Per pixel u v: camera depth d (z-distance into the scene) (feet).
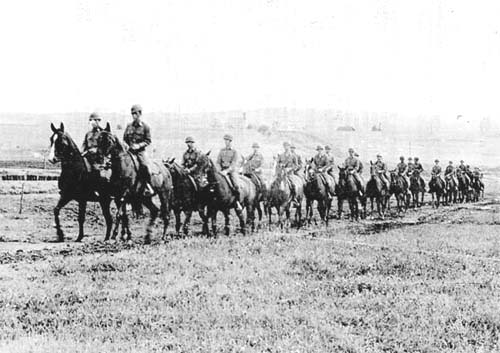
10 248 41.93
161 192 49.42
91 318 29.43
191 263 39.50
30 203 50.67
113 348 26.32
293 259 42.09
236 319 29.86
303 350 26.78
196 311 30.63
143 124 49.67
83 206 46.52
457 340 28.48
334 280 37.45
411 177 82.58
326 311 31.58
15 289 32.78
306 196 66.03
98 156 46.03
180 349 26.35
